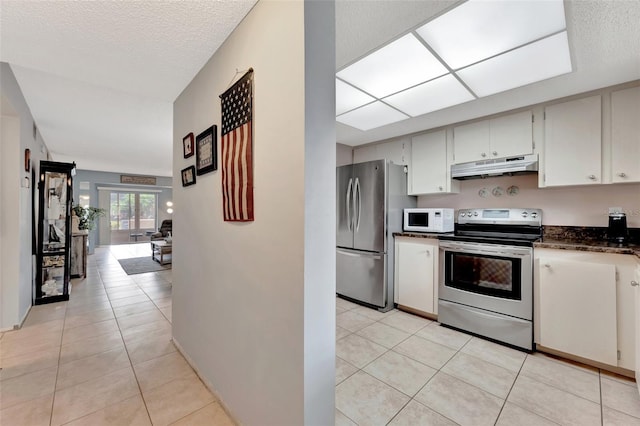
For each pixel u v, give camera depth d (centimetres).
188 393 175
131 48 165
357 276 338
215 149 168
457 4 138
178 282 231
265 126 125
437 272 285
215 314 171
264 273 127
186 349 213
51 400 167
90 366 204
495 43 170
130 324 281
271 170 122
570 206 258
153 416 155
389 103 259
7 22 140
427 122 313
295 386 110
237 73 146
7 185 266
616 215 227
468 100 251
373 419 151
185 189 218
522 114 264
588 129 230
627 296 184
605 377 188
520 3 136
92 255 709
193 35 154
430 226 309
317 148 108
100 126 386
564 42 168
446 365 204
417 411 158
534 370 197
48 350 227
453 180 321
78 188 808
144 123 374
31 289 325
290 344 112
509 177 297
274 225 120
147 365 206
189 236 210
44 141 458
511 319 231
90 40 157
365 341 242
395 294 321
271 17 121
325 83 111
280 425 118
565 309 207
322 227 111
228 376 157
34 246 340
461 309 261
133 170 826
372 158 405
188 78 203
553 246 212
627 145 214
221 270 164
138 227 1003
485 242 248
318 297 109
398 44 172
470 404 163
